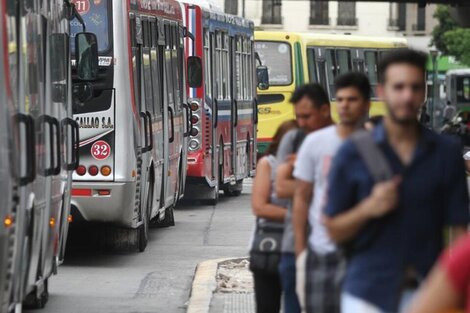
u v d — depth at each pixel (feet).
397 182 43.83
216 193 181.68
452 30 512.63
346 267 46.44
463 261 32.58
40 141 77.10
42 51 79.20
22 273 72.02
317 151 54.65
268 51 230.48
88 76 105.09
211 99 175.42
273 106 228.84
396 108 44.11
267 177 62.54
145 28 124.47
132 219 114.93
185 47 169.48
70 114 94.79
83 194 112.16
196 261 119.24
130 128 112.78
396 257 44.50
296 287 59.36
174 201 146.30
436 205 44.78
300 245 55.11
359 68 248.11
